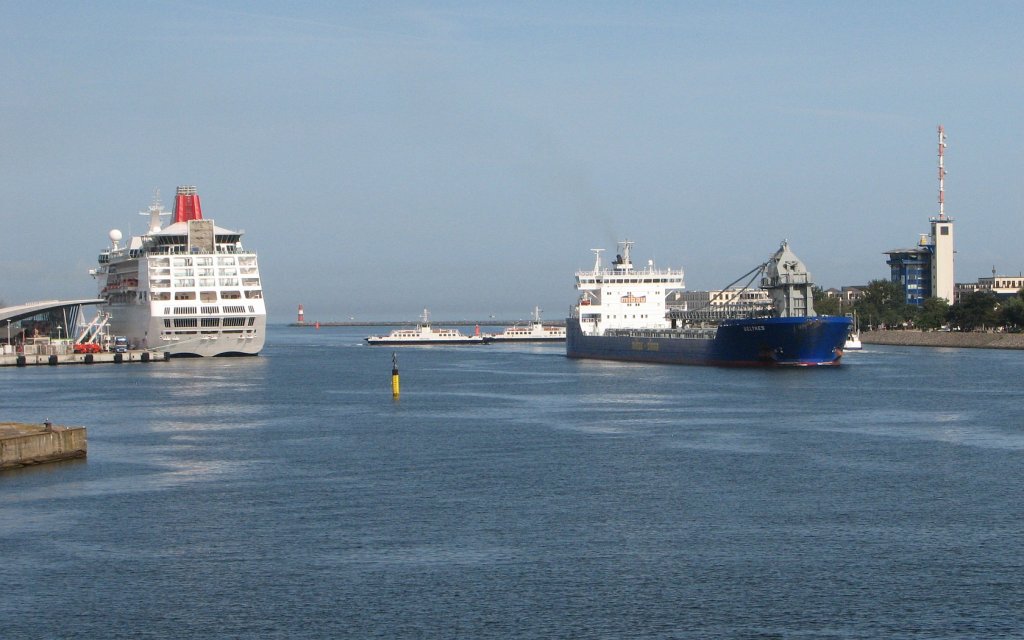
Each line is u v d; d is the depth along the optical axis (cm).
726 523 6919
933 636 5006
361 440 10625
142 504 7600
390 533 6731
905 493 7775
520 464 9088
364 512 7300
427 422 12088
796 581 5738
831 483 8150
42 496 7900
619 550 6316
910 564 6006
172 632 5119
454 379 18788
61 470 8981
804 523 6906
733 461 9125
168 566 6075
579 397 14775
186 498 7800
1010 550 6250
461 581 5772
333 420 12381
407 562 6106
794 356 18812
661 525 6881
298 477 8588
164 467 9106
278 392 16200
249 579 5838
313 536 6669
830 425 11369
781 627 5119
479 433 11056
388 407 13825
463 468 8919
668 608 5359
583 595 5547
